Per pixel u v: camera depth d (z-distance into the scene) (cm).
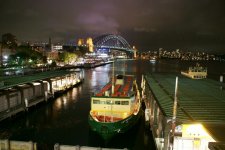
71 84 8612
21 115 4878
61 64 18150
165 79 5519
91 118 3556
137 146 3453
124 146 3466
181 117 2416
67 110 5397
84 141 3609
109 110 3788
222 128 2123
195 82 5016
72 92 7806
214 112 2608
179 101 3117
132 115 3728
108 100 3781
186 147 2322
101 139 3488
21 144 2756
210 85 4581
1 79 6169
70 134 3888
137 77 13288
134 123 3847
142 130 4041
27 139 3659
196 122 2269
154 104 3488
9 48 14238
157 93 3688
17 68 11869
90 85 9431
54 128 4175
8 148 2767
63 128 4178
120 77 5700
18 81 5741
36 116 4881
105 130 3353
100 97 3791
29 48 15325
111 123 3338
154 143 3319
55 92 6944
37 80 6138
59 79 7588
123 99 3741
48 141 3597
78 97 6931
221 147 1642
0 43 13288
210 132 2012
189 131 2308
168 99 3244
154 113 3444
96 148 2595
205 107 2814
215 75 13675
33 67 13188
